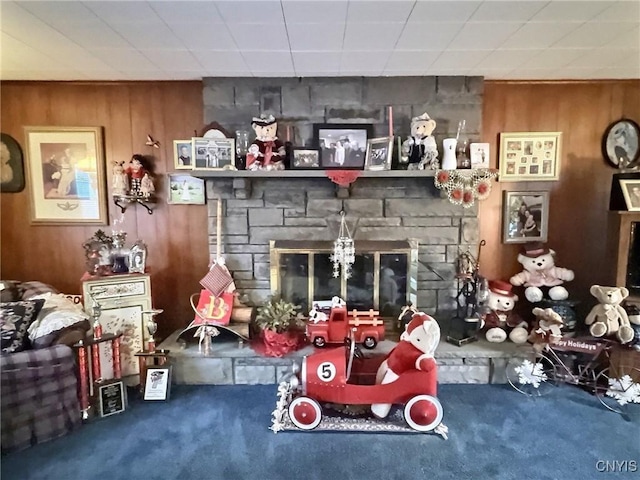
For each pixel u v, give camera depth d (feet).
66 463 6.47
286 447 6.88
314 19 6.49
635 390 8.03
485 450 6.78
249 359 8.98
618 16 6.47
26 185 10.16
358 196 9.82
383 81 9.50
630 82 10.00
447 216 9.84
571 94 10.06
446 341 9.45
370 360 8.09
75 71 9.22
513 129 10.16
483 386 8.94
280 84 9.51
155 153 10.15
